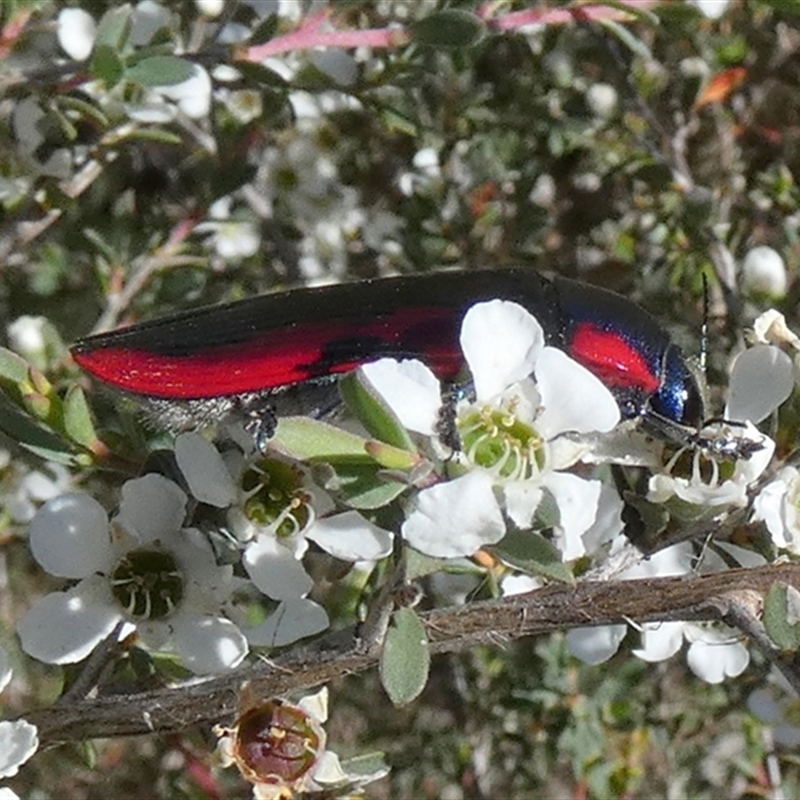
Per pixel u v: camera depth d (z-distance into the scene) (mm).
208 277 207
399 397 124
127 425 137
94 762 161
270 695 126
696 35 204
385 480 122
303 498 132
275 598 132
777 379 133
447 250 221
